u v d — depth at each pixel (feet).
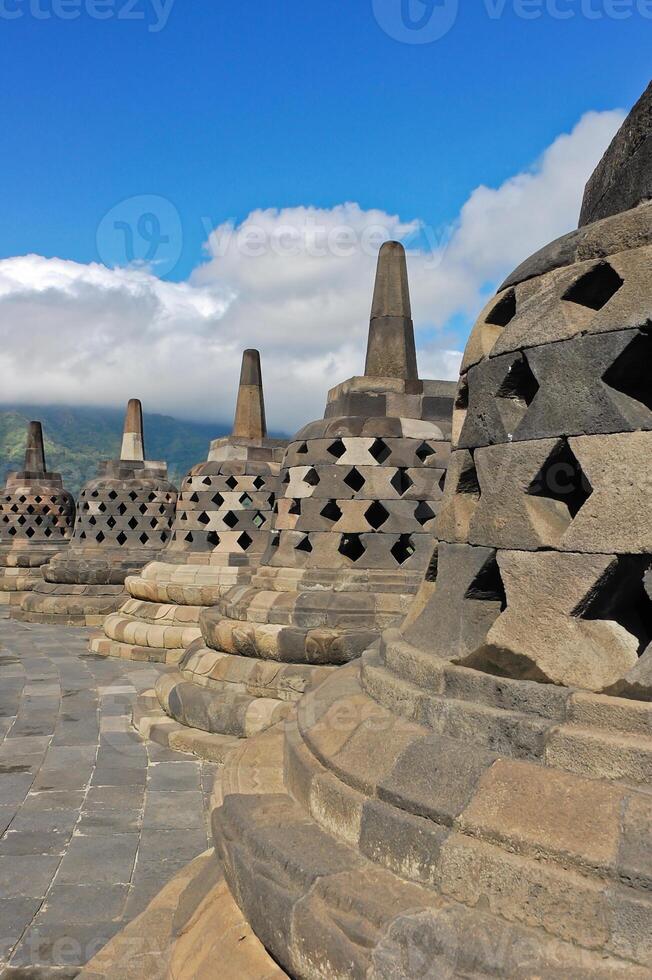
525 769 8.45
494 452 10.66
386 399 25.89
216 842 10.97
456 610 10.91
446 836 8.31
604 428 9.24
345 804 9.61
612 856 7.22
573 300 10.14
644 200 10.11
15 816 18.83
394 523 24.85
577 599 9.15
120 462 55.77
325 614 23.35
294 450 26.55
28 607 54.03
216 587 38.91
